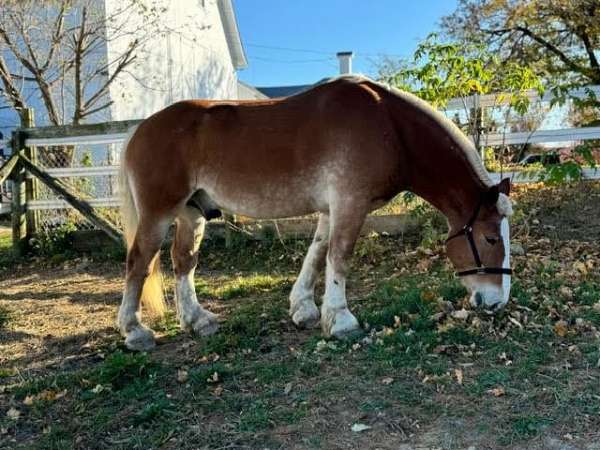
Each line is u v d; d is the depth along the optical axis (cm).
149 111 1392
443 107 617
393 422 271
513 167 689
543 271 478
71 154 862
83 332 450
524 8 1419
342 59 1633
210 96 1873
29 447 275
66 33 1005
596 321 367
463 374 312
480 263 362
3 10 948
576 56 1540
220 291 536
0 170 702
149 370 347
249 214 396
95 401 316
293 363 346
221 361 362
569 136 643
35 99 1169
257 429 274
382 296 457
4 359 400
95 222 714
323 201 377
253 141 379
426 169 371
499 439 251
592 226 607
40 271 682
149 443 271
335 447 256
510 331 362
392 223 654
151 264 407
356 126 359
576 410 267
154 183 395
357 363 338
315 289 510
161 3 1355
